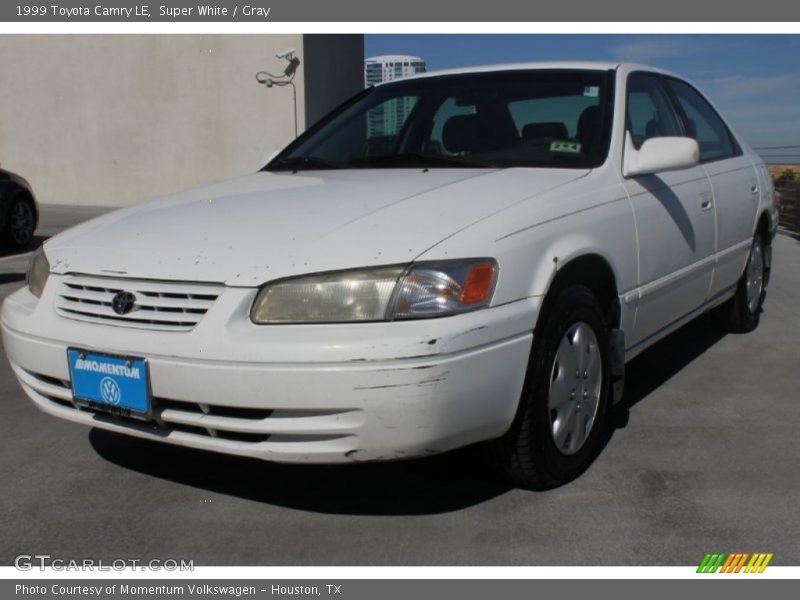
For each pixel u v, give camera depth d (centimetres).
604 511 292
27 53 1805
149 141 1734
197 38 1662
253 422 254
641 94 404
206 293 260
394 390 243
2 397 429
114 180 1781
